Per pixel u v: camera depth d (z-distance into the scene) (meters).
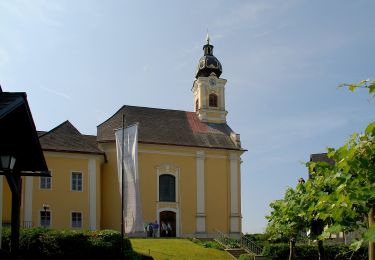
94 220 46.88
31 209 44.44
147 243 40.38
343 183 7.29
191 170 53.50
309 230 16.55
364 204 7.31
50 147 46.38
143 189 51.12
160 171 52.19
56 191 45.97
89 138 53.31
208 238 50.69
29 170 13.95
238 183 54.94
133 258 30.33
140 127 54.19
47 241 28.52
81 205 46.75
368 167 6.96
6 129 12.16
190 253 37.91
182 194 52.59
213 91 59.75
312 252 37.62
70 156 47.28
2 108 10.11
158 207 51.28
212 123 58.72
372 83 6.13
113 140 50.12
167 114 57.94
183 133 55.50
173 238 45.84
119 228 48.44
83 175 47.44
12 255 12.51
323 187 10.56
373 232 5.67
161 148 52.75
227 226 53.47
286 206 15.54
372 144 6.90
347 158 7.02
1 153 12.16
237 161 55.41
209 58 61.72
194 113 59.94
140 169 51.50
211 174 54.19
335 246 36.12
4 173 12.33
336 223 7.87
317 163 10.81
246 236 45.44
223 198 54.06
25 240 28.14
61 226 45.53
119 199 49.12
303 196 14.19
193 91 61.97
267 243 39.84
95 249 29.28
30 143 12.73
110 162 50.12
